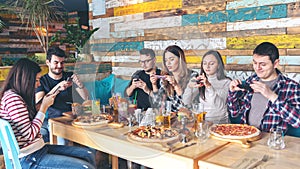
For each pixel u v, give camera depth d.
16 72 1.78
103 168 2.35
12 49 5.09
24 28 5.20
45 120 2.65
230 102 2.04
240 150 1.47
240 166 1.27
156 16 2.96
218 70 2.00
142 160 1.56
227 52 2.58
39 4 4.05
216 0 2.59
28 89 1.79
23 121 1.72
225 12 2.55
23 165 1.76
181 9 2.79
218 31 2.61
